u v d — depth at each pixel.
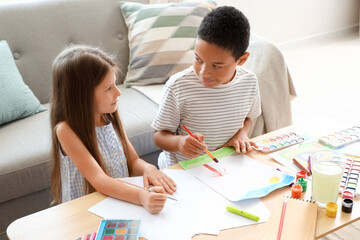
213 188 0.97
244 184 0.98
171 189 0.97
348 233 1.62
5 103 1.75
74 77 1.08
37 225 0.86
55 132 1.13
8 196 1.54
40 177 1.58
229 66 1.04
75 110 1.09
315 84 3.09
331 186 0.87
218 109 1.23
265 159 1.09
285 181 0.98
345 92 2.92
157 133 1.29
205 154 1.13
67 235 0.83
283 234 0.79
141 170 1.18
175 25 2.05
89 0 2.12
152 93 1.98
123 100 1.94
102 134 1.20
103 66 1.09
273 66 1.84
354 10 4.23
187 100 1.21
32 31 1.99
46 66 2.01
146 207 0.90
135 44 2.08
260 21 3.65
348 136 1.17
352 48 3.84
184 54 2.03
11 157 1.55
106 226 0.83
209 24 0.98
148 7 2.12
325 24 4.09
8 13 1.96
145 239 0.81
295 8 3.81
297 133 1.22
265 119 1.84
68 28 2.06
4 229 1.59
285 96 1.88
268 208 0.90
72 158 1.08
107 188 0.96
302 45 4.01
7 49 1.86
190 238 0.81
